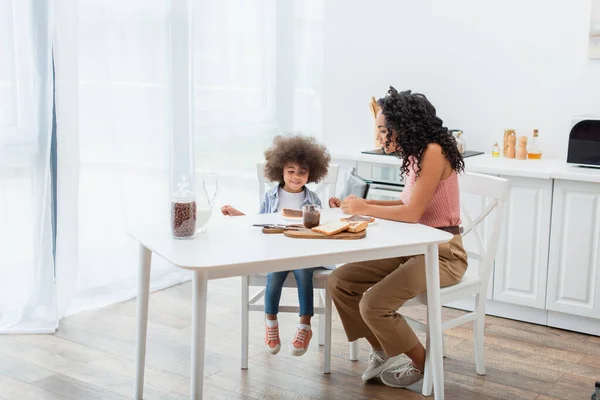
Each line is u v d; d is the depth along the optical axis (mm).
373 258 2365
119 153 3920
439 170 2688
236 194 4648
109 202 3836
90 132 3719
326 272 2916
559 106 3721
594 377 2953
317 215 2539
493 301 3691
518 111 3842
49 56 3350
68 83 3473
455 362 3094
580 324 3459
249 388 2842
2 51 3240
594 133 3326
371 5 4223
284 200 3008
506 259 3547
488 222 3559
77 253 3648
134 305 3846
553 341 3352
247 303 2971
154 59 4016
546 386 2867
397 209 2705
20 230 3393
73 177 3561
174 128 4180
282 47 4793
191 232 2430
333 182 3318
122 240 3912
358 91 4348
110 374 2971
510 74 3834
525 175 3385
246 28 4559
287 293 4047
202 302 2170
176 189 4227
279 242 2387
